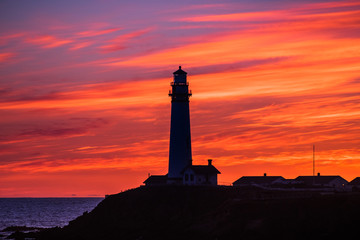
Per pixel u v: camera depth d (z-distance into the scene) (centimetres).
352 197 16362
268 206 16462
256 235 15338
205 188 19912
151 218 18875
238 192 19188
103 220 19862
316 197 16688
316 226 15325
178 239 16325
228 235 15700
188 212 18588
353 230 14912
